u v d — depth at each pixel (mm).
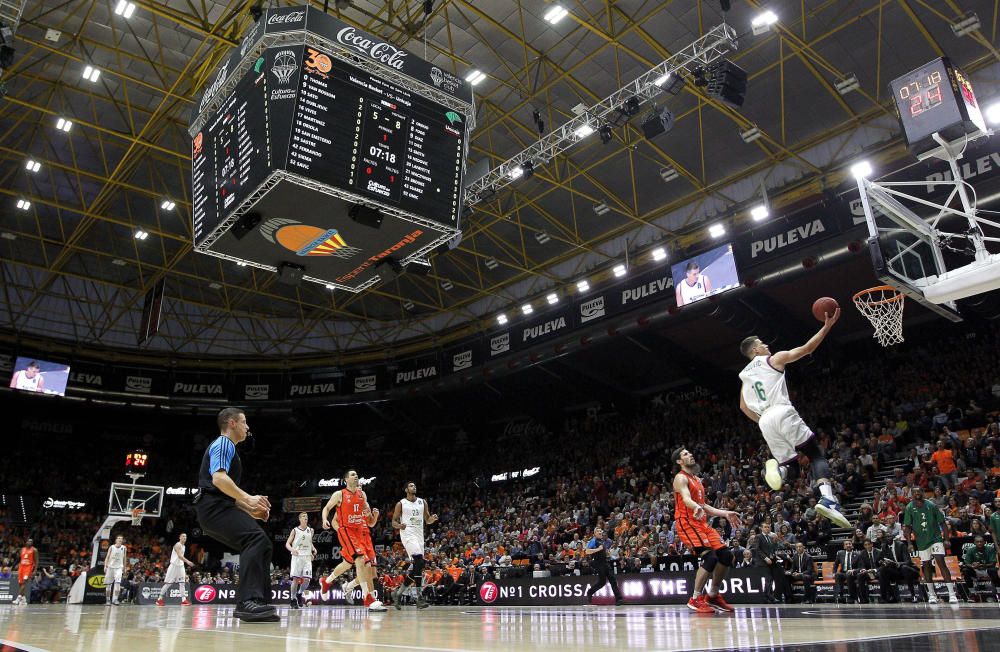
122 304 33094
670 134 21266
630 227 26125
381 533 33031
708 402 29156
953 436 18234
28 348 31562
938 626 4801
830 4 16641
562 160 22562
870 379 25078
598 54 18719
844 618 6172
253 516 5574
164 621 7641
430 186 10031
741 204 23156
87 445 38312
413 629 5836
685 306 23766
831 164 21109
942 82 8898
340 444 41125
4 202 25891
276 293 32625
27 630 5812
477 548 24984
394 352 34312
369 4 17328
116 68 19375
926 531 11891
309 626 6270
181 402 34312
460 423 38344
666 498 21000
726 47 17797
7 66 14820
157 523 35562
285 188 9102
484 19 17469
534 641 4277
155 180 24406
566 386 33594
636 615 8234
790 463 5617
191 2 16938
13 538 30844
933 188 19047
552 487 29688
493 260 28859
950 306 9453
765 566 12844
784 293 24469
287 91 9156
